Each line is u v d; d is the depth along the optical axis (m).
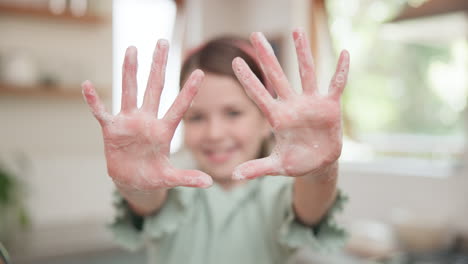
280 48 2.41
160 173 0.33
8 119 1.98
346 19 2.18
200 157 0.56
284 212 0.57
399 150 2.00
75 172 1.82
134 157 0.33
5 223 1.46
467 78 1.79
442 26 1.26
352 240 1.20
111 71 2.20
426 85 1.95
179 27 2.59
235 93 0.53
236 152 0.55
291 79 2.33
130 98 0.33
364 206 1.86
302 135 0.32
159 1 2.42
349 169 1.92
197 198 0.64
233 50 0.55
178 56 2.59
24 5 1.96
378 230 1.26
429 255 1.17
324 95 0.32
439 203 1.62
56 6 2.04
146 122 0.33
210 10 2.67
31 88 1.92
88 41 2.13
